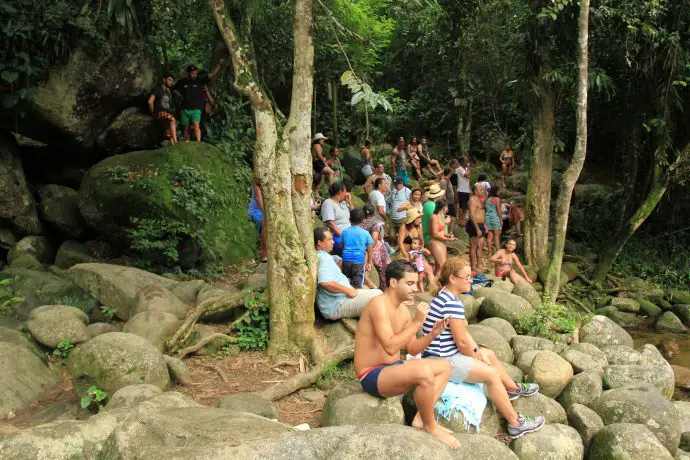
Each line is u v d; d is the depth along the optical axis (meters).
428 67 21.30
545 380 6.14
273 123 6.79
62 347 6.32
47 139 9.70
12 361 5.81
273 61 12.89
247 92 6.71
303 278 6.80
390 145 19.75
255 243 10.70
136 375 5.45
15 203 8.99
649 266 14.38
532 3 12.07
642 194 13.59
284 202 6.76
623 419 5.70
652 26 12.20
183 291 7.89
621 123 14.69
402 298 4.63
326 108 19.52
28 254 8.50
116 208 9.12
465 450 4.36
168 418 3.93
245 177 11.38
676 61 12.27
